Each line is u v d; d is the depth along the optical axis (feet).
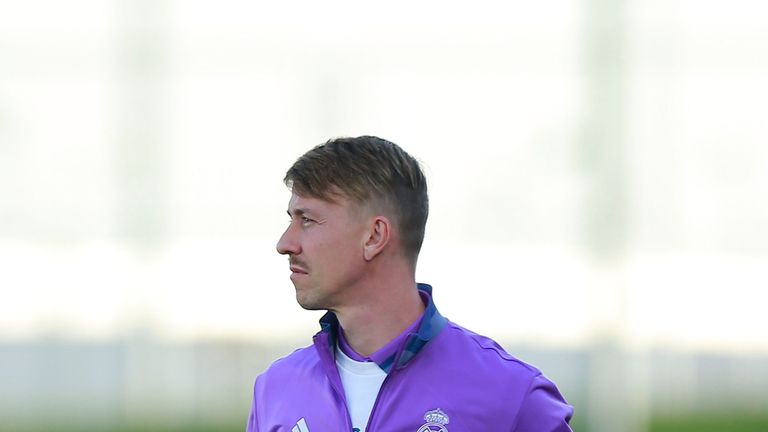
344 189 29.71
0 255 172.24
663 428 153.69
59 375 170.09
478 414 29.14
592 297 147.54
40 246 172.76
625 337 145.48
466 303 167.84
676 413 167.12
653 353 173.06
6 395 168.86
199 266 171.12
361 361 30.53
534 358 165.89
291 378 31.81
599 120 153.17
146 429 149.28
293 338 168.35
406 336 29.73
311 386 31.09
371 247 29.81
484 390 29.48
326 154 30.14
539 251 167.22
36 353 170.81
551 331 166.40
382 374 30.12
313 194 29.96
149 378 168.66
